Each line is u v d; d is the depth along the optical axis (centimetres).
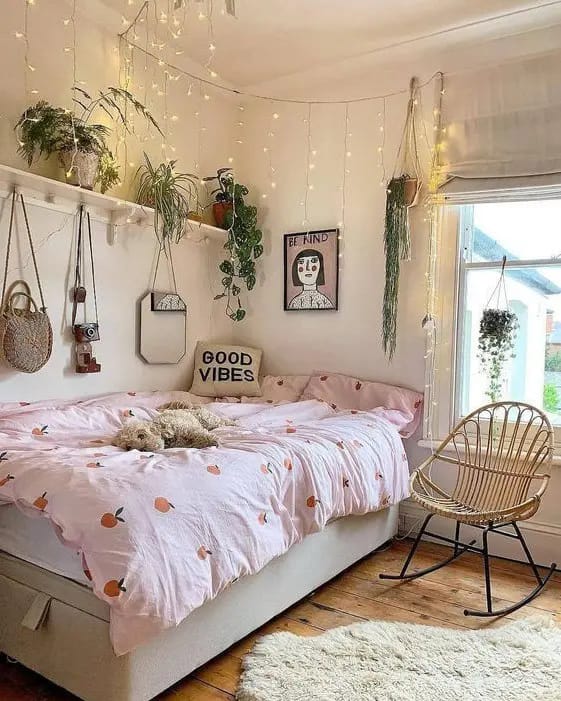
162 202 299
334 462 240
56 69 270
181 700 176
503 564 288
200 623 183
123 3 278
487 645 204
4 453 190
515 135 285
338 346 348
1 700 175
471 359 315
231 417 299
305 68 341
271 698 172
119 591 148
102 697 162
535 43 287
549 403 294
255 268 376
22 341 248
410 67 320
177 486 174
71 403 268
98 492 161
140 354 320
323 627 219
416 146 319
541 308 295
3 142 250
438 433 316
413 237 321
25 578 181
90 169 264
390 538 306
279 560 218
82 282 286
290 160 362
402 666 190
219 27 296
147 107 318
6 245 253
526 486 268
